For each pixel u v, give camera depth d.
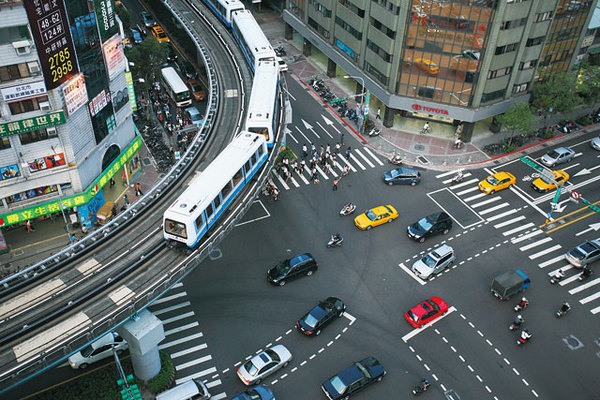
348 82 85.38
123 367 43.66
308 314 47.69
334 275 53.41
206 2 92.62
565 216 61.38
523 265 55.38
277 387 43.47
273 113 57.16
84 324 37.69
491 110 69.69
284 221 59.31
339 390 41.91
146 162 68.31
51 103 48.31
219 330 47.56
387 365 45.41
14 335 36.25
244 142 51.44
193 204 43.19
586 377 45.25
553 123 76.81
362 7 71.38
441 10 62.72
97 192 56.50
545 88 70.81
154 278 41.69
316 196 63.00
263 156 53.78
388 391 43.47
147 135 72.25
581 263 54.31
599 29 76.50
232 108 66.00
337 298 50.22
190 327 47.69
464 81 67.38
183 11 91.31
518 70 69.38
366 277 53.34
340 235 58.00
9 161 49.19
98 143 55.91
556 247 57.47
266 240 56.84
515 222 60.44
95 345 43.62
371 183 65.38
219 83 71.19
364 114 72.06
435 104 70.31
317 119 76.12
